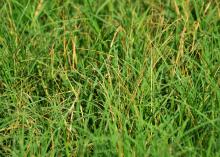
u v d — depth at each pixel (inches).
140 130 172.2
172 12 223.9
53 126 180.7
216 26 211.2
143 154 164.6
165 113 184.2
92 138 170.7
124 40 207.9
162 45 201.0
